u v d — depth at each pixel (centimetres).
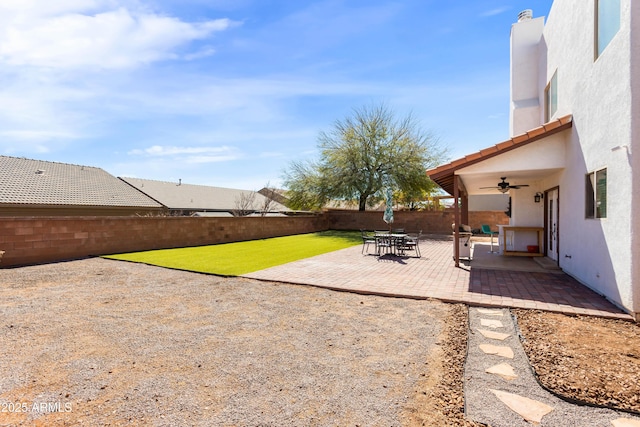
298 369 352
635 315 504
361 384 322
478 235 2247
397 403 290
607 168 591
